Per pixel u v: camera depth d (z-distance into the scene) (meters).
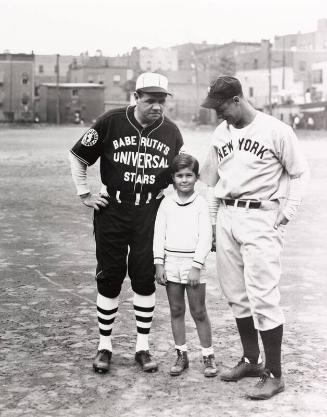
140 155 4.61
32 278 7.60
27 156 30.89
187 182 4.45
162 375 4.55
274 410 3.94
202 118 100.25
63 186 18.11
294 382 4.40
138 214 4.63
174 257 4.49
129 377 4.50
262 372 4.28
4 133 64.88
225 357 4.91
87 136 4.69
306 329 5.64
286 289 7.12
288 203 4.30
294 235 10.61
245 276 4.29
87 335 5.45
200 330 4.57
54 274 7.82
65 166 25.16
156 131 4.65
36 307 6.34
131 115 4.64
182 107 108.75
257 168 4.23
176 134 4.76
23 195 15.98
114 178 4.64
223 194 4.34
